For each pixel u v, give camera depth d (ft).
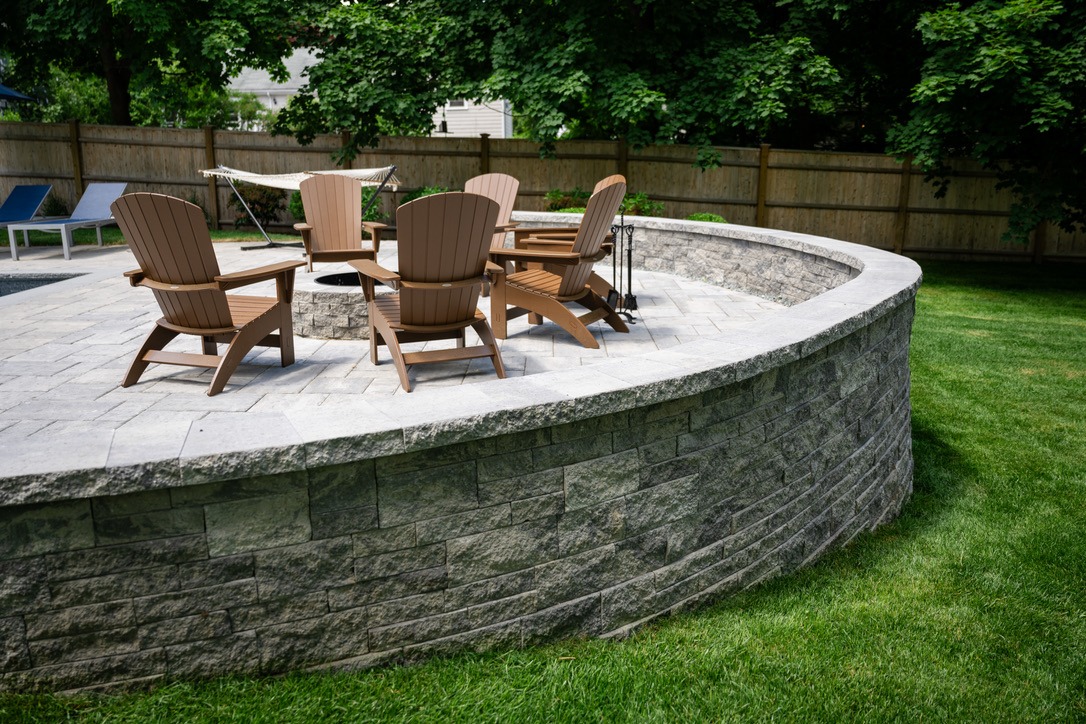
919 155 35.35
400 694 6.79
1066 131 32.94
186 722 6.18
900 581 10.24
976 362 22.26
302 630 6.77
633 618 8.38
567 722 6.66
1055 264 42.55
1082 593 10.14
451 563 7.18
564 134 61.67
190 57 44.06
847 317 10.44
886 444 12.91
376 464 6.66
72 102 72.23
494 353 12.52
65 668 6.23
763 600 9.30
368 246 26.37
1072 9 31.94
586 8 39.88
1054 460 15.38
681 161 44.42
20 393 11.58
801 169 43.32
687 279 25.99
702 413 8.49
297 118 46.29
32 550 5.92
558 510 7.61
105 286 21.06
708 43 41.19
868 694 7.49
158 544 6.19
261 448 6.05
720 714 6.97
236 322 12.03
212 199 46.62
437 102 42.32
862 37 43.14
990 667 8.17
